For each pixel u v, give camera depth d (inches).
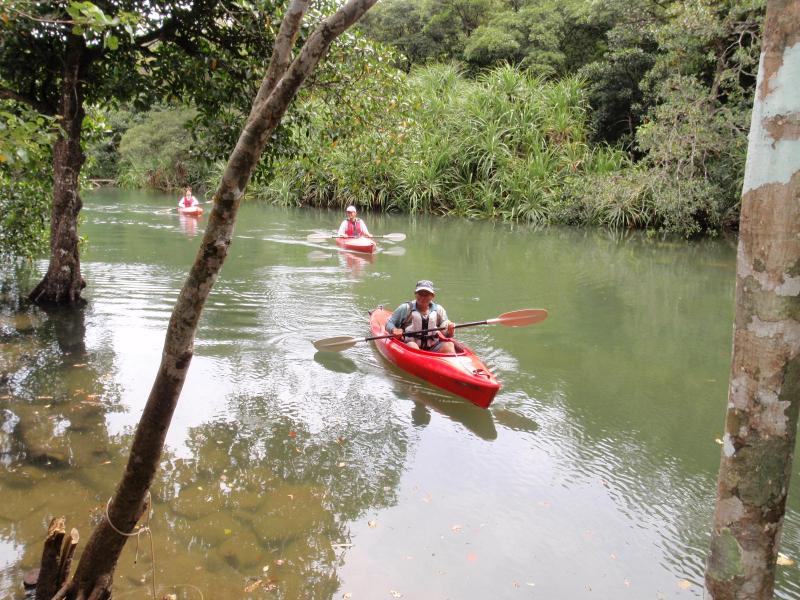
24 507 153.9
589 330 329.1
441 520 159.0
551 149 823.7
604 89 869.2
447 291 407.8
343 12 83.2
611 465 189.6
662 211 650.2
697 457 195.2
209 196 1076.5
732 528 72.2
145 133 1253.1
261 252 532.4
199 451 188.7
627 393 245.4
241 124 301.4
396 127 315.6
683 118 655.8
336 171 355.9
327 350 274.1
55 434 191.6
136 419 204.1
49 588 107.9
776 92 63.4
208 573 134.7
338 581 134.6
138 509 107.0
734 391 70.7
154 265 453.7
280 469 180.5
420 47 1208.2
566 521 160.6
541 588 135.9
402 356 261.9
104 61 291.1
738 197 643.5
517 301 386.6
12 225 342.3
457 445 199.9
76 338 282.0
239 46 289.4
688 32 635.5
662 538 155.0
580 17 977.5
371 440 201.2
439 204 863.7
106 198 1053.2
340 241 560.1
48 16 197.9
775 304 65.7
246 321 324.8
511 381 256.7
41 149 210.8
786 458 69.3
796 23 61.7
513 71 893.2
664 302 391.2
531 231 700.7
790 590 135.9
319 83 285.6
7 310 321.1
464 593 133.3
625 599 133.3
